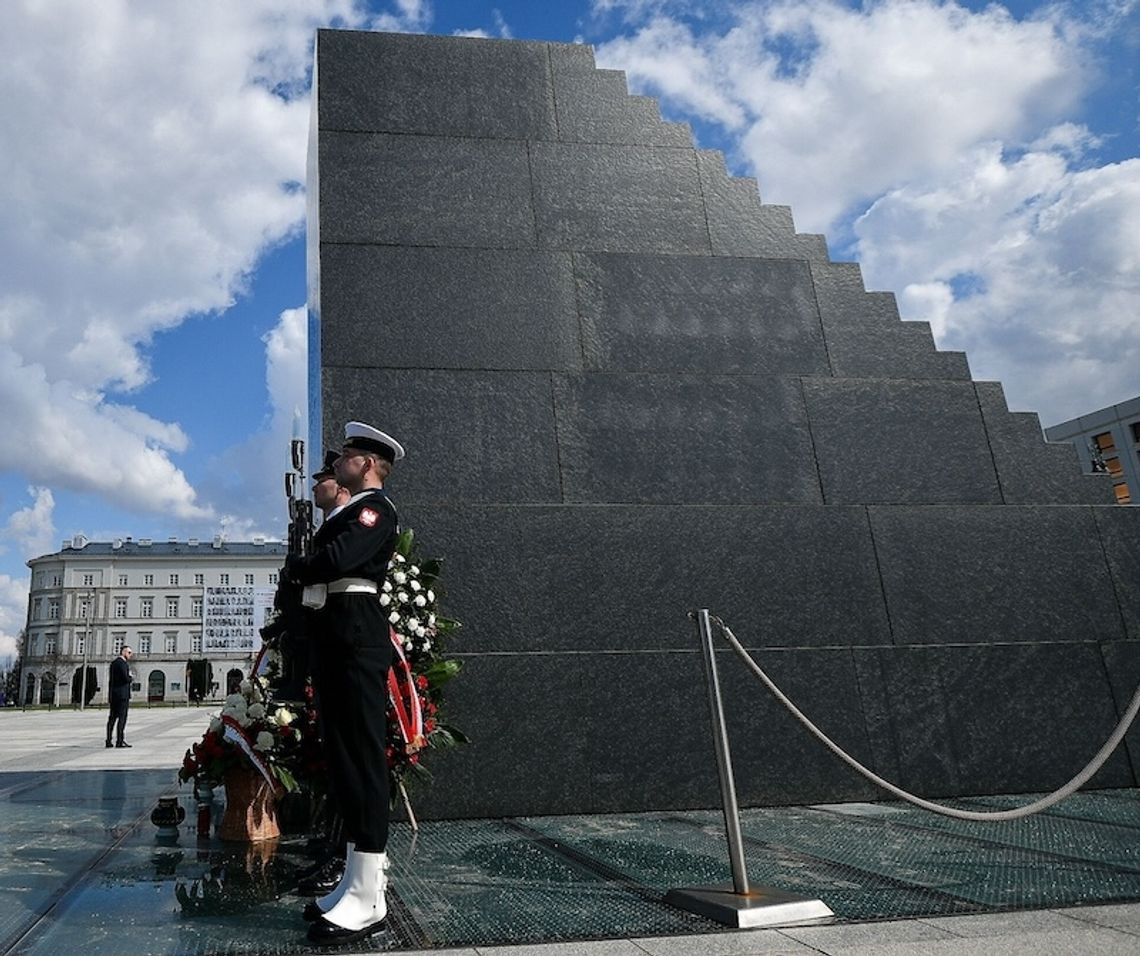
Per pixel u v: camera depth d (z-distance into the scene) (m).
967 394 6.86
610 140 7.05
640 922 3.00
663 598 5.86
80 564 101.50
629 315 6.56
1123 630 6.38
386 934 2.90
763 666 5.84
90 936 2.92
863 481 6.46
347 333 6.06
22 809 5.95
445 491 5.84
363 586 3.22
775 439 6.45
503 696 5.45
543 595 5.71
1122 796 5.70
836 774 5.73
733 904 3.02
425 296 6.26
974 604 6.26
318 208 6.43
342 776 3.03
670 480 6.19
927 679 6.02
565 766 5.41
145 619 101.19
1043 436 6.87
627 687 5.63
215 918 3.13
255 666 4.79
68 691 97.50
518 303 6.40
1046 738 6.02
